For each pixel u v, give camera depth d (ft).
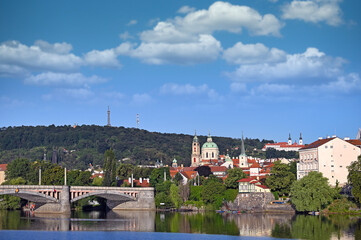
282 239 582.35
